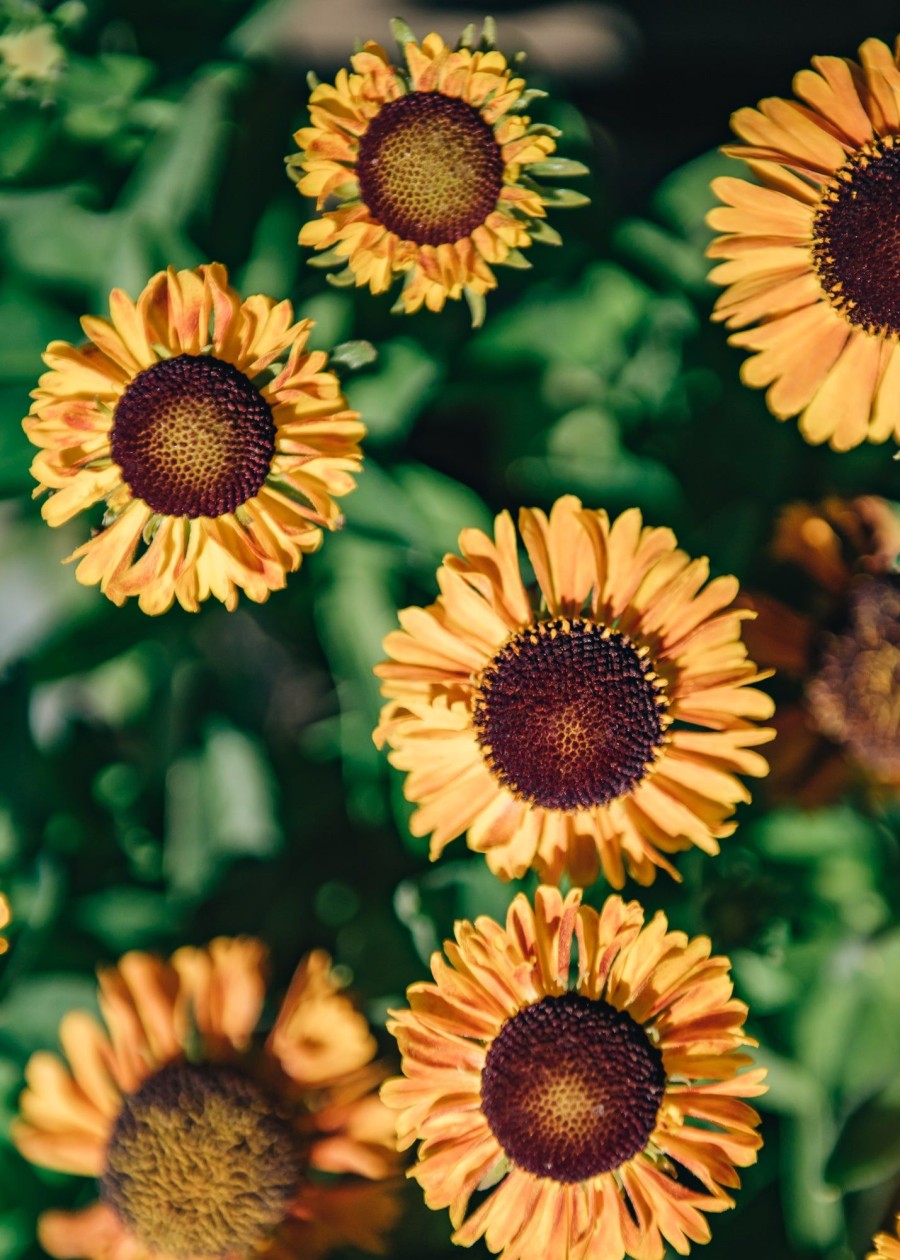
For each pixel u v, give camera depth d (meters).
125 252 0.42
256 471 0.37
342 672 0.44
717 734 0.38
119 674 0.45
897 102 0.38
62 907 0.43
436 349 0.43
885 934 0.42
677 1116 0.37
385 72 0.39
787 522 0.42
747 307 0.39
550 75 0.50
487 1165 0.38
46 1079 0.40
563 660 0.38
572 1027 0.37
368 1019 0.43
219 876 0.44
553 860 0.39
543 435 0.44
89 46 0.44
